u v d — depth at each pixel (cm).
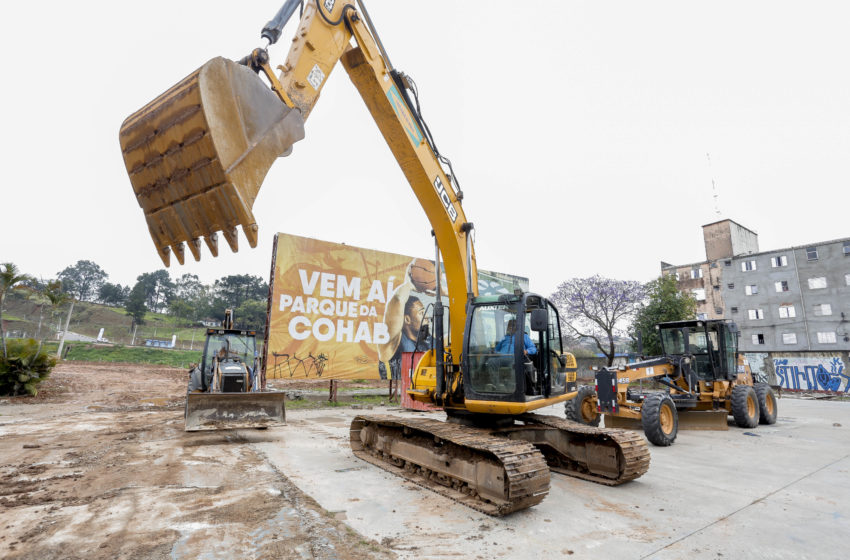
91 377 2309
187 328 8994
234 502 438
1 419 1022
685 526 390
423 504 443
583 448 558
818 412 1341
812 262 3550
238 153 326
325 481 523
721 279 3959
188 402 727
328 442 776
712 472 583
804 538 365
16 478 524
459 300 613
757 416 1012
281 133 355
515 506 406
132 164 350
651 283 2591
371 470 578
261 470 569
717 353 1029
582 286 2742
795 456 685
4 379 1404
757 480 544
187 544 338
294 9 404
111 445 723
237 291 10094
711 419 966
